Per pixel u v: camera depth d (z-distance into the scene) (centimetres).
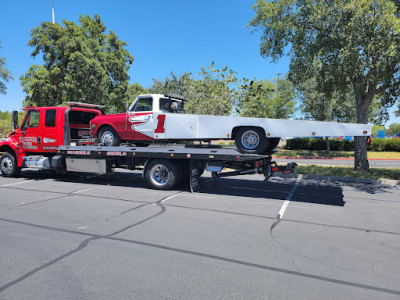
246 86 1416
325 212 574
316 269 327
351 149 2605
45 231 443
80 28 2397
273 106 2628
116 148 773
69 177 995
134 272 313
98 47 2419
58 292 272
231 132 660
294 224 493
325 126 607
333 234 446
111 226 468
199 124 684
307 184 900
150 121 736
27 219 502
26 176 1009
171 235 429
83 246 384
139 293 272
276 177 1054
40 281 292
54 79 2242
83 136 986
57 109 874
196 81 1481
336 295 273
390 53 807
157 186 764
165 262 339
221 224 485
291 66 1162
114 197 680
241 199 675
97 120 819
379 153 2355
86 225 472
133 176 1016
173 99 807
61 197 678
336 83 1079
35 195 698
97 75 2222
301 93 2408
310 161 1802
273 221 507
